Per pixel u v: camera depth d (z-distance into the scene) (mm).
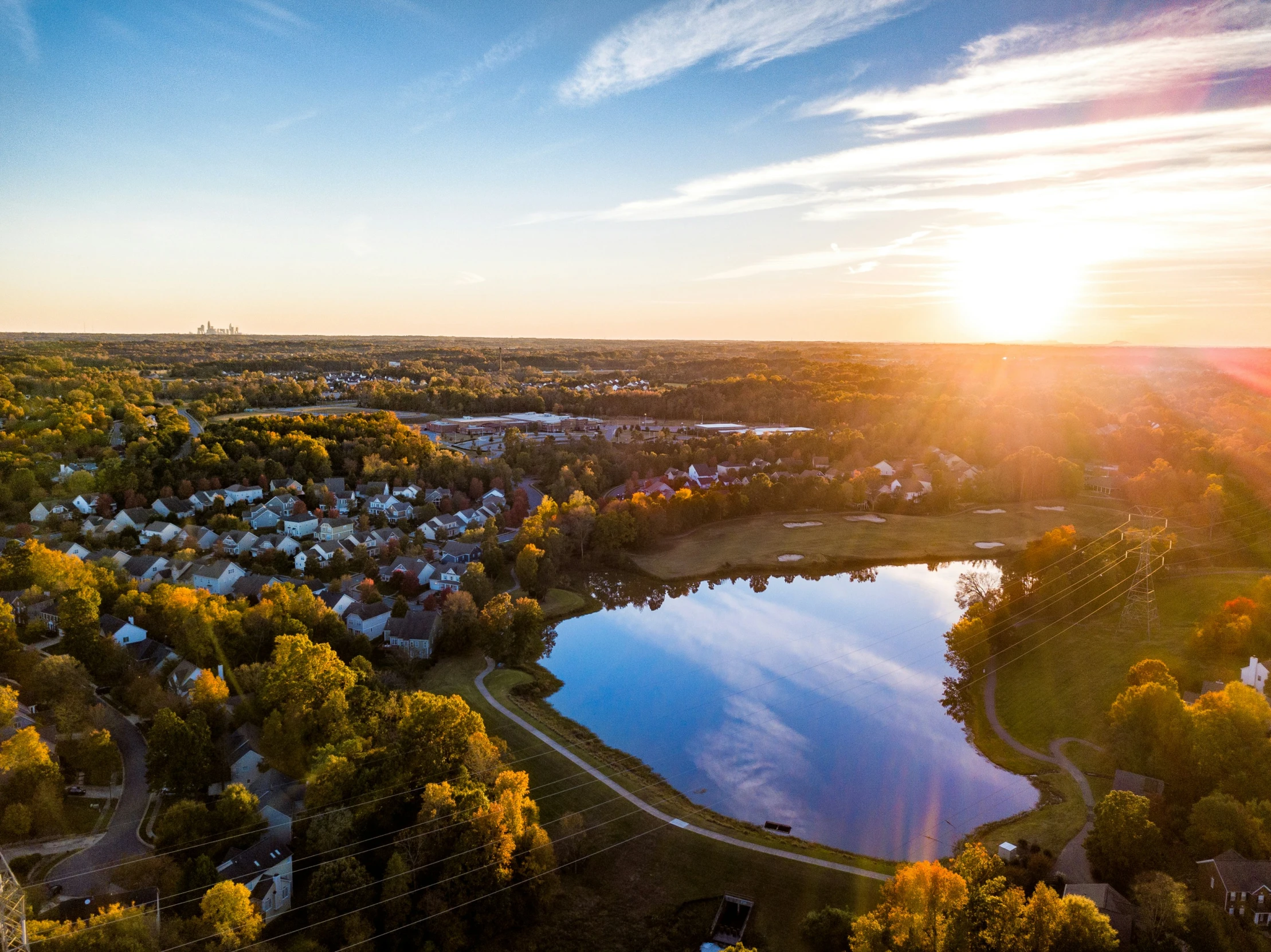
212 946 50062
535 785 75938
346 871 57781
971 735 88750
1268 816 61062
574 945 57656
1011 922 51375
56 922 49688
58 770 67562
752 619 126688
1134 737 75625
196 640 89062
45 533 135875
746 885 63312
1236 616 99562
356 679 82750
